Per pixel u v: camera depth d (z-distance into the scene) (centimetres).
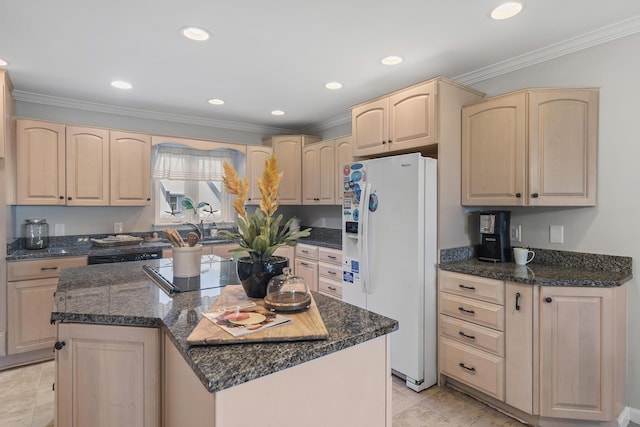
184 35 219
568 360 193
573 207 230
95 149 334
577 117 216
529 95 222
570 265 231
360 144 299
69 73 278
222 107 374
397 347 253
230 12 193
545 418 200
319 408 104
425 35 219
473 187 252
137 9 190
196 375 96
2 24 204
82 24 205
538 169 221
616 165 212
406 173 244
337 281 355
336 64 262
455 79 288
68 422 136
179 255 193
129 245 350
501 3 184
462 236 264
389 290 256
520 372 203
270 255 149
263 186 144
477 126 249
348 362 111
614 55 212
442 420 209
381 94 330
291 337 106
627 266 208
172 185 421
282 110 387
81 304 145
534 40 225
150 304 144
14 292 274
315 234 462
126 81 297
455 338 237
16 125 294
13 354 275
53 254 291
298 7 188
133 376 133
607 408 191
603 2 184
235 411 88
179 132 412
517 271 218
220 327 112
